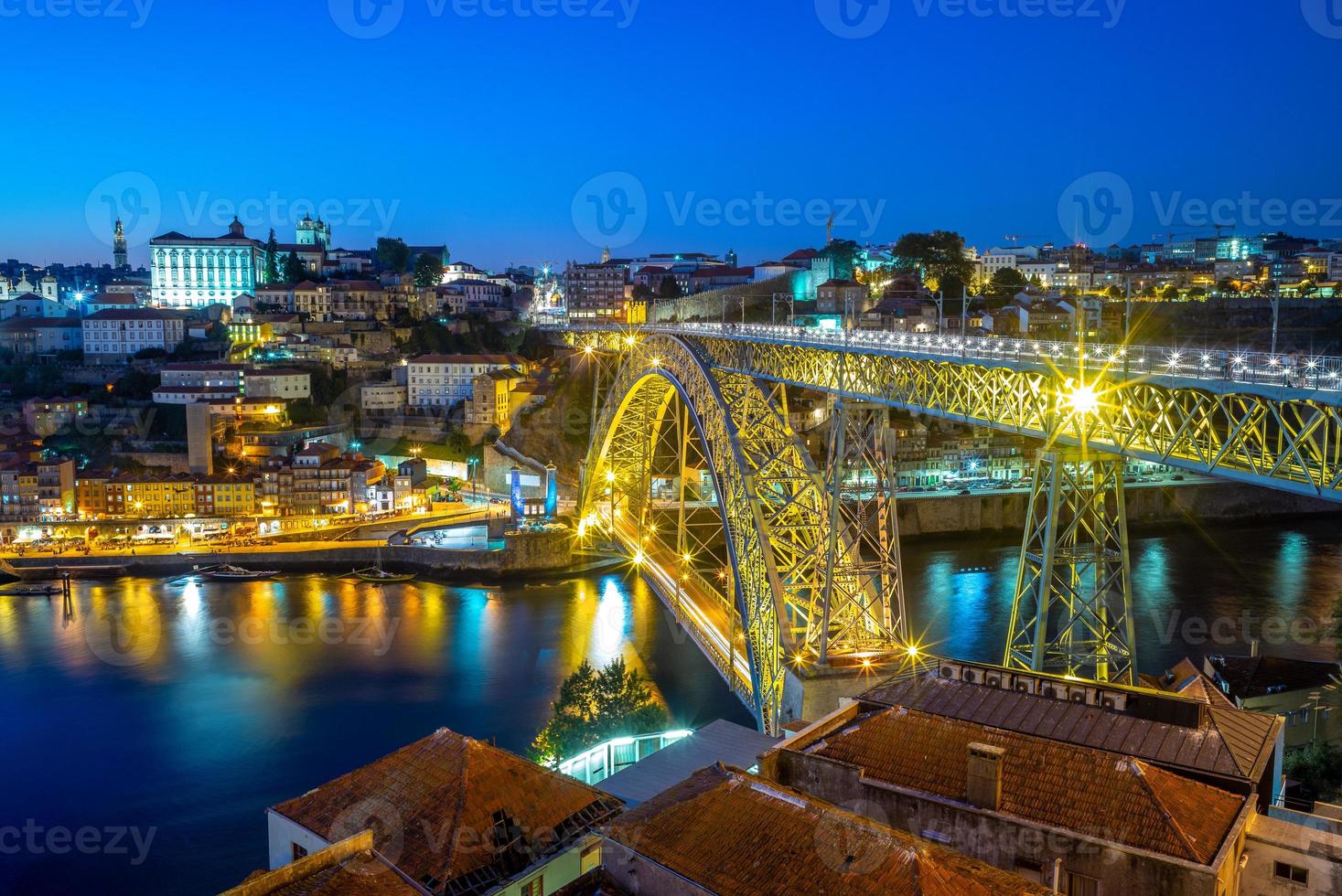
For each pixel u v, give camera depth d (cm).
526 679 10512
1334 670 7775
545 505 17938
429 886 3678
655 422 14350
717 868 2992
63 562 15775
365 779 4294
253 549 16288
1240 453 4169
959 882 2794
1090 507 4884
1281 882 3033
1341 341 18262
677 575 12281
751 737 5066
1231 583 13400
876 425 7200
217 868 6994
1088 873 2983
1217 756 3344
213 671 10919
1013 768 3338
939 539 18062
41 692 10312
